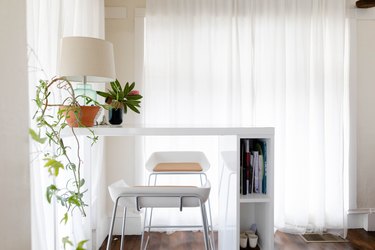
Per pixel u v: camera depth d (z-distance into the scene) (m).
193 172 2.24
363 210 3.15
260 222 1.86
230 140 1.76
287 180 3.06
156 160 2.52
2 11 0.76
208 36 2.95
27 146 0.87
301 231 3.02
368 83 3.16
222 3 2.97
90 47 1.60
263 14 3.00
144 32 3.03
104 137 2.94
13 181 0.80
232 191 1.71
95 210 2.50
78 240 2.06
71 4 1.97
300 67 2.98
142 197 1.54
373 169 3.18
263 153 1.67
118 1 3.03
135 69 3.01
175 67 2.91
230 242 1.80
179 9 2.92
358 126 3.17
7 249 0.78
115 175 3.06
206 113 2.96
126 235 3.03
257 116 3.01
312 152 3.06
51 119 1.60
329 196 3.07
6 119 0.77
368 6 3.02
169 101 2.93
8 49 0.78
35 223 1.32
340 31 2.99
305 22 2.97
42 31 1.55
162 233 3.04
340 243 2.85
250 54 2.97
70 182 1.94
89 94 1.79
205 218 1.57
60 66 1.60
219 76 3.01
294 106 3.00
